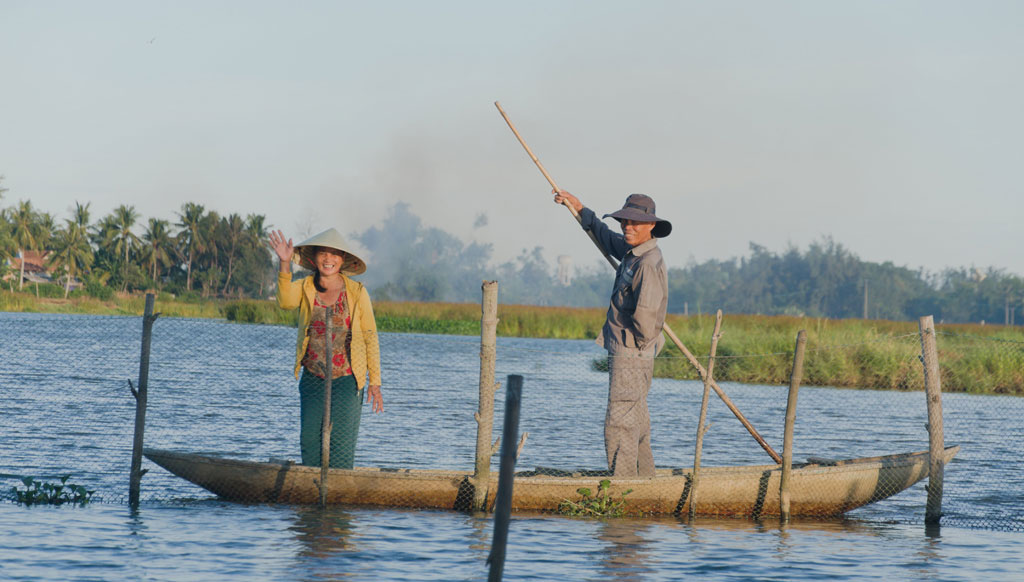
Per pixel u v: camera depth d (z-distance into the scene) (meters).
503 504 14.05
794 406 26.41
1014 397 67.00
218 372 63.97
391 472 25.55
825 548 22.48
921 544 23.33
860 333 84.44
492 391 25.67
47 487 24.92
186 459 24.97
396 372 72.31
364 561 19.64
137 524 22.41
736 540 23.08
